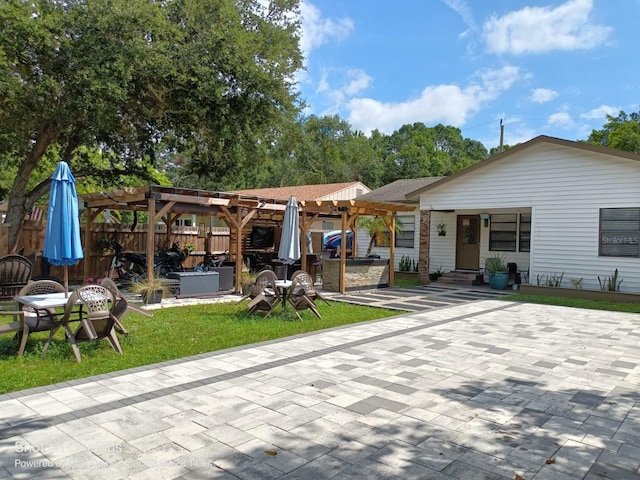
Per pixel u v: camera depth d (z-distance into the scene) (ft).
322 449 10.53
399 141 175.42
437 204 51.47
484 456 10.36
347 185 83.66
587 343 22.26
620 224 39.96
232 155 47.67
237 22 39.99
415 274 58.08
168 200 35.22
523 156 45.34
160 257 41.68
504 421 12.41
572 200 42.42
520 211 51.42
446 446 10.82
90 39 32.42
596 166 40.93
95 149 47.98
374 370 17.01
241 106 39.91
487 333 24.38
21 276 29.09
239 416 12.41
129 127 41.93
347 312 30.89
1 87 29.91
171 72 34.37
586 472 9.70
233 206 39.60
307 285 28.22
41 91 31.45
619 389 15.28
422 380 15.89
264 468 9.60
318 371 16.76
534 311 32.81
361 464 9.86
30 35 30.50
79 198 39.06
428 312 31.45
